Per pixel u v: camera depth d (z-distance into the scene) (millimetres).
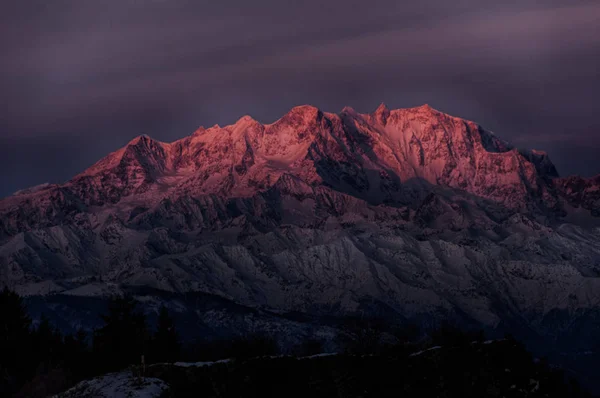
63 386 155750
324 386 128500
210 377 128250
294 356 134625
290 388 127875
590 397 148250
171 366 131250
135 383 126688
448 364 132875
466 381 130875
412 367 132375
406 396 128125
